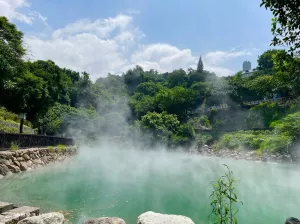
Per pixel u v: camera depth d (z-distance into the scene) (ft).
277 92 110.73
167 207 19.12
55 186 24.47
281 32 12.73
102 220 11.93
